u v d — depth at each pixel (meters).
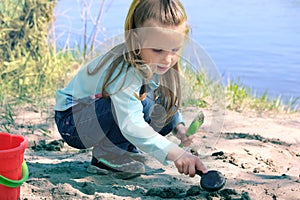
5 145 3.13
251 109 5.93
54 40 6.70
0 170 2.91
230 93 6.25
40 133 4.55
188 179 3.51
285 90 7.11
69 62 6.52
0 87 5.57
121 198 3.11
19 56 6.05
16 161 2.95
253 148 4.29
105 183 3.38
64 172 3.52
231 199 3.14
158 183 3.43
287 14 11.35
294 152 4.36
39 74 5.90
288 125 5.31
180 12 3.14
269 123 5.32
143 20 3.13
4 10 6.19
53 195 3.11
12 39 6.08
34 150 4.12
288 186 3.42
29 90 5.69
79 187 3.26
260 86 7.25
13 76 5.79
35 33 6.15
